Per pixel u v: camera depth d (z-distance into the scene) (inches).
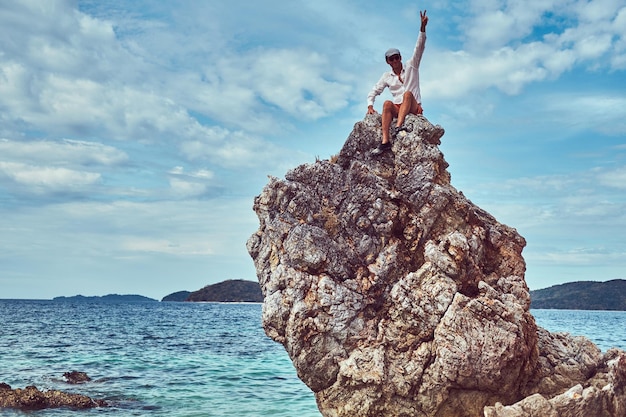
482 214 538.6
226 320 3083.2
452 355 434.6
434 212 509.4
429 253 474.0
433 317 458.3
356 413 462.0
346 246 504.7
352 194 520.7
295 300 472.4
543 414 419.2
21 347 1416.1
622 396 450.6
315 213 517.3
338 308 470.9
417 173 526.0
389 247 503.2
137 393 823.7
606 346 1475.1
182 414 692.7
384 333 470.6
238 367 1099.9
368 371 453.4
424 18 558.9
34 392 733.3
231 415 689.6
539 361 495.2
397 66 570.6
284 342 490.9
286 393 831.1
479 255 501.4
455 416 455.5
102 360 1192.8
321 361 472.1
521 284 501.0
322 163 543.8
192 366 1110.4
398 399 455.2
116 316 3452.3
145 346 1494.8
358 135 565.3
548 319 3452.3
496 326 443.2
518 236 530.9
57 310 4367.6
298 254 482.6
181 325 2534.5
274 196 518.3
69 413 683.4
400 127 554.6
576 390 432.8
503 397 456.1
